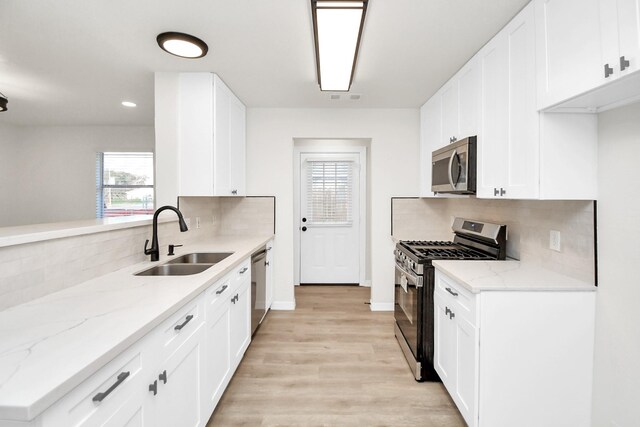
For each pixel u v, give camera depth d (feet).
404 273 7.88
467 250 7.95
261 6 5.25
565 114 4.73
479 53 6.63
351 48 6.07
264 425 5.55
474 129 6.88
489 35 6.10
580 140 4.73
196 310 4.66
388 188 11.19
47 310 3.59
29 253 3.93
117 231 5.64
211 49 6.76
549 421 4.80
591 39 3.73
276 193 11.21
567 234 5.34
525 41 5.07
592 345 4.76
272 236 10.94
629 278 4.22
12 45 6.62
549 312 4.76
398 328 8.69
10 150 14.29
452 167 7.32
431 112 9.79
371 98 10.01
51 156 14.61
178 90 7.95
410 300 7.37
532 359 4.78
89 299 3.99
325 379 6.95
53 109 11.78
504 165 5.68
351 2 4.68
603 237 4.61
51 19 5.62
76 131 14.62
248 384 6.75
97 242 5.12
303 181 14.80
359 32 5.47
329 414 5.85
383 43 6.46
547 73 4.54
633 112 4.15
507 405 4.78
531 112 4.90
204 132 8.00
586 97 4.03
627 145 4.25
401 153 11.15
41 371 2.31
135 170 15.01
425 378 6.89
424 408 6.03
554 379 4.78
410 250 8.00
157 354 3.55
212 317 5.30
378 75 8.13
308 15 5.50
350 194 14.83
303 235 14.92
